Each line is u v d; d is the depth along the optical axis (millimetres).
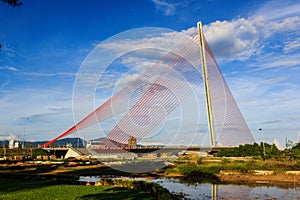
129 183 24141
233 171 39844
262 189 28984
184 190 28156
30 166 44906
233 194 26359
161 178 36125
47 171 39156
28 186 23703
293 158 49406
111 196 19203
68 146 69188
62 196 19016
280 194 26453
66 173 37312
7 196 18609
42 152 69312
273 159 50438
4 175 32125
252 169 40406
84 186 23984
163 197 19375
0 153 68812
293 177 35969
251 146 58250
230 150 58438
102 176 35594
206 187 29984
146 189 21953
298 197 25266
